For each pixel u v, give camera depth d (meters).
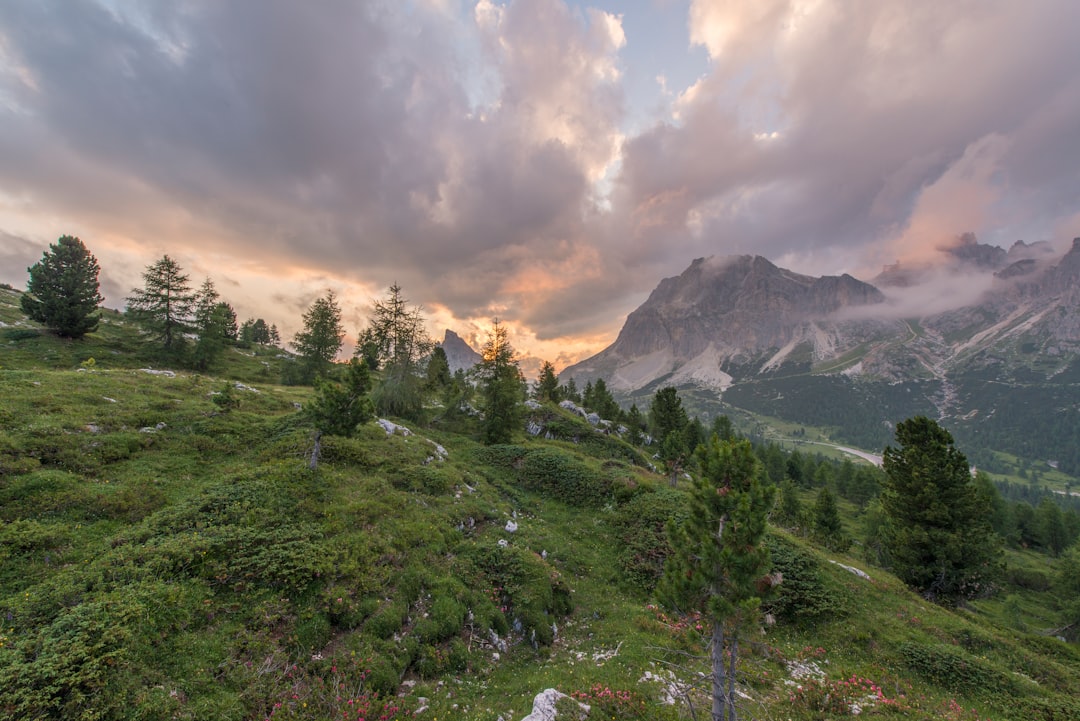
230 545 16.59
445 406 54.88
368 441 32.06
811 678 18.08
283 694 12.04
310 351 65.56
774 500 13.02
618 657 17.53
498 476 37.94
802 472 110.12
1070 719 16.67
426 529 22.14
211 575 15.02
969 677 18.81
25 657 10.42
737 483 13.77
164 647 12.03
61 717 9.55
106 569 13.97
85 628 11.48
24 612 11.75
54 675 10.00
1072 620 40.34
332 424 24.55
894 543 34.09
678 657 18.06
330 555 17.52
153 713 10.30
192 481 21.52
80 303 53.97
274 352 87.88
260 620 13.95
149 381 35.47
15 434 20.70
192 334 62.41
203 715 10.70
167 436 25.67
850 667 19.42
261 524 18.52
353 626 15.16
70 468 19.83
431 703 13.50
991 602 48.62
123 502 17.92
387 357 53.56
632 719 13.67
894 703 16.42
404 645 15.15
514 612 19.20
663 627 20.66
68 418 23.81
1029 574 58.56
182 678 11.44
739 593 12.35
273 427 30.47
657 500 32.62
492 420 46.72
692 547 13.45
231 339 85.94
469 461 39.94
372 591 16.73
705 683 16.45
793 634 22.02
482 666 15.94
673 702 14.94
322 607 15.18
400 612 16.36
